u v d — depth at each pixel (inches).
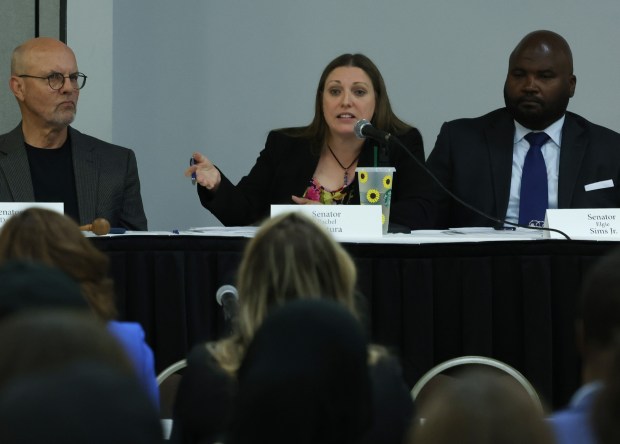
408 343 258.1
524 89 340.5
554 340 259.1
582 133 345.4
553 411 259.3
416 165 343.9
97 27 462.0
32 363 55.9
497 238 269.0
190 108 489.1
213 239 260.5
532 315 257.3
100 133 465.4
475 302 257.8
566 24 481.1
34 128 346.3
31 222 161.8
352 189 341.1
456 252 257.4
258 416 78.2
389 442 139.9
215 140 491.2
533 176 341.1
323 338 80.4
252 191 352.2
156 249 260.5
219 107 490.9
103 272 165.3
